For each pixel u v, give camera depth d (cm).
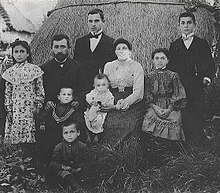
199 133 677
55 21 714
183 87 673
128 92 670
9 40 727
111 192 621
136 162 644
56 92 664
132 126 665
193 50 680
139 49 685
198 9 705
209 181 615
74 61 680
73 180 627
